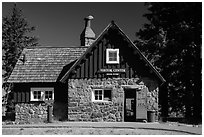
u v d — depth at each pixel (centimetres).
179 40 3284
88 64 2802
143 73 2759
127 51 2789
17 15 4497
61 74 2997
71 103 2781
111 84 2767
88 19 3397
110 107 2748
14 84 3000
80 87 2789
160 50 3431
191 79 3391
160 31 3475
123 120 2728
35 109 2936
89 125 2386
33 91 2977
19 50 4409
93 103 2762
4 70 4300
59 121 2792
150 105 2738
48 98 2969
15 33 4447
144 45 3559
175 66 3431
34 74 3016
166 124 2519
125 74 2769
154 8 3472
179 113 4334
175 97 3666
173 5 3284
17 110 2950
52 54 3212
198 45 3161
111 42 2805
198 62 3178
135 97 2769
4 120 3089
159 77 2727
